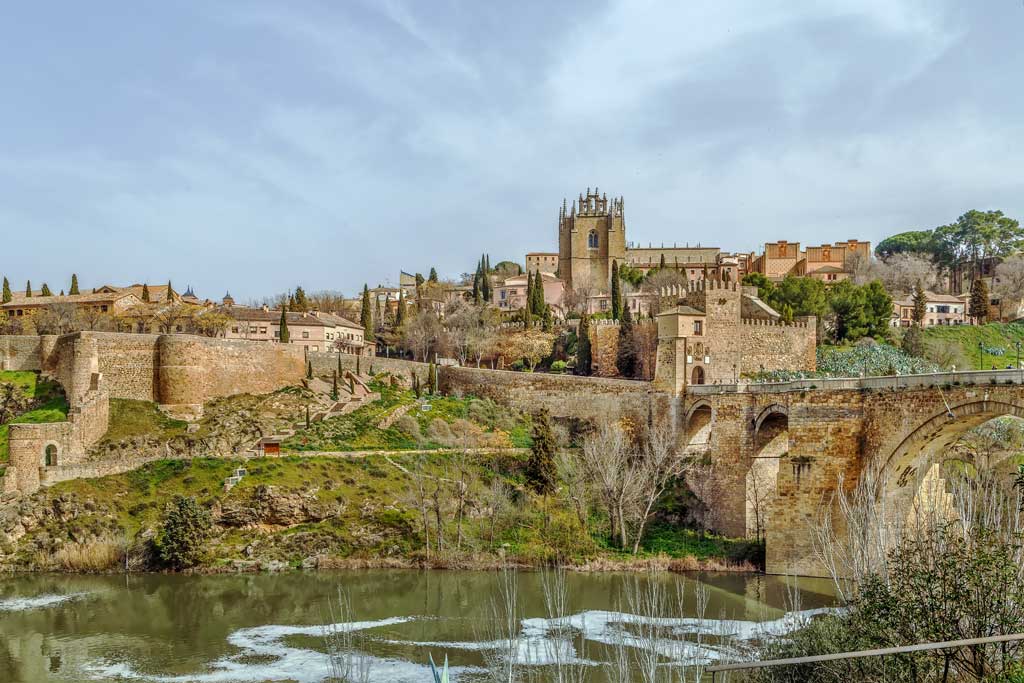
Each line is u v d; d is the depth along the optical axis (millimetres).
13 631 72438
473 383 147625
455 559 92438
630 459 119125
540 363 168375
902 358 156000
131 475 104125
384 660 63531
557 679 52094
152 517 97062
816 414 84000
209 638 70125
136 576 90312
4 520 94375
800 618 55656
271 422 125312
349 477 106625
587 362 155750
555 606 76812
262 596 83000
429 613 76625
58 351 127375
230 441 118000
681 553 95375
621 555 95000
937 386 73500
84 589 85625
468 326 181000
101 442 114250
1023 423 102312
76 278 196750
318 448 117625
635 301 190625
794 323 148000
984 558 35375
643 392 126125
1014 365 163375
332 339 180750
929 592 36156
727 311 139375
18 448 99875
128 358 125625
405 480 107562
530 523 100312
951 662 34062
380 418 129750
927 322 197625
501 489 103750
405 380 152250
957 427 73125
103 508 97812
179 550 91500
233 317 175375
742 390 106938
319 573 91188
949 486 73688
